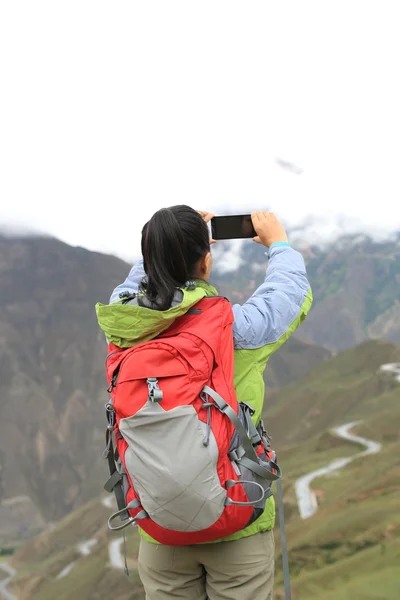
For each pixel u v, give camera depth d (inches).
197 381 135.6
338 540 3223.4
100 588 4660.4
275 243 173.6
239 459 138.9
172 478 129.1
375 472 4766.2
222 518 134.9
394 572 2410.2
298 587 2689.5
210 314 146.2
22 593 6264.8
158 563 159.3
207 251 156.6
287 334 156.6
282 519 148.9
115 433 144.9
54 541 7544.3
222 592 153.6
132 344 146.3
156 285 146.9
